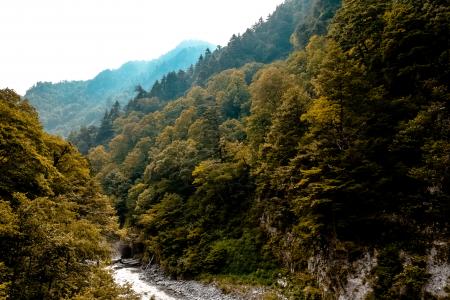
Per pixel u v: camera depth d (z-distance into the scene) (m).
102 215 35.66
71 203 25.70
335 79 28.69
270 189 42.16
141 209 61.47
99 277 20.62
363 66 30.72
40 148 27.19
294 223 36.09
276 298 31.20
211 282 40.31
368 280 24.52
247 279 37.28
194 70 198.38
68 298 16.20
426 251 22.66
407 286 22.02
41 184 23.28
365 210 27.61
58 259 16.36
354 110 29.08
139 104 161.75
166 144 90.00
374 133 28.66
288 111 38.47
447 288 20.42
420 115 24.75
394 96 30.47
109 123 153.50
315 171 27.94
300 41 106.12
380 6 35.88
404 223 24.89
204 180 49.59
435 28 28.22
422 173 23.08
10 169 21.86
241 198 48.75
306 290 29.50
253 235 42.31
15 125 24.12
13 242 15.47
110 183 82.25
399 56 29.61
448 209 22.55
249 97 98.31
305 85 55.62
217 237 46.25
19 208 16.11
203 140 61.84
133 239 60.41
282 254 36.56
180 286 42.44
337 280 27.00
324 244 30.23
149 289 42.09
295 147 34.12
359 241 27.12
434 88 25.88
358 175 27.22
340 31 42.34
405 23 29.86
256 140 48.16
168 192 59.62
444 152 22.08
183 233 50.06
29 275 15.43
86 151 142.62
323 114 29.02
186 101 120.38
